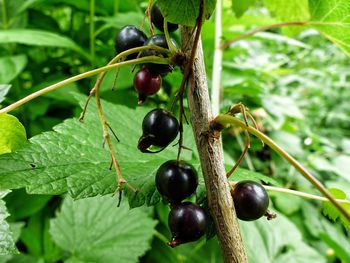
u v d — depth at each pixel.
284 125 0.34
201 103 0.10
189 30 0.10
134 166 0.12
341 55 0.66
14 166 0.10
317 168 0.30
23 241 0.22
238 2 0.17
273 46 0.56
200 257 0.24
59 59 0.31
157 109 0.09
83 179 0.10
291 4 0.15
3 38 0.21
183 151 0.15
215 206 0.09
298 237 0.25
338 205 0.08
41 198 0.22
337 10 0.14
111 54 0.27
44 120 0.25
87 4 0.29
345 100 0.57
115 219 0.21
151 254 0.24
